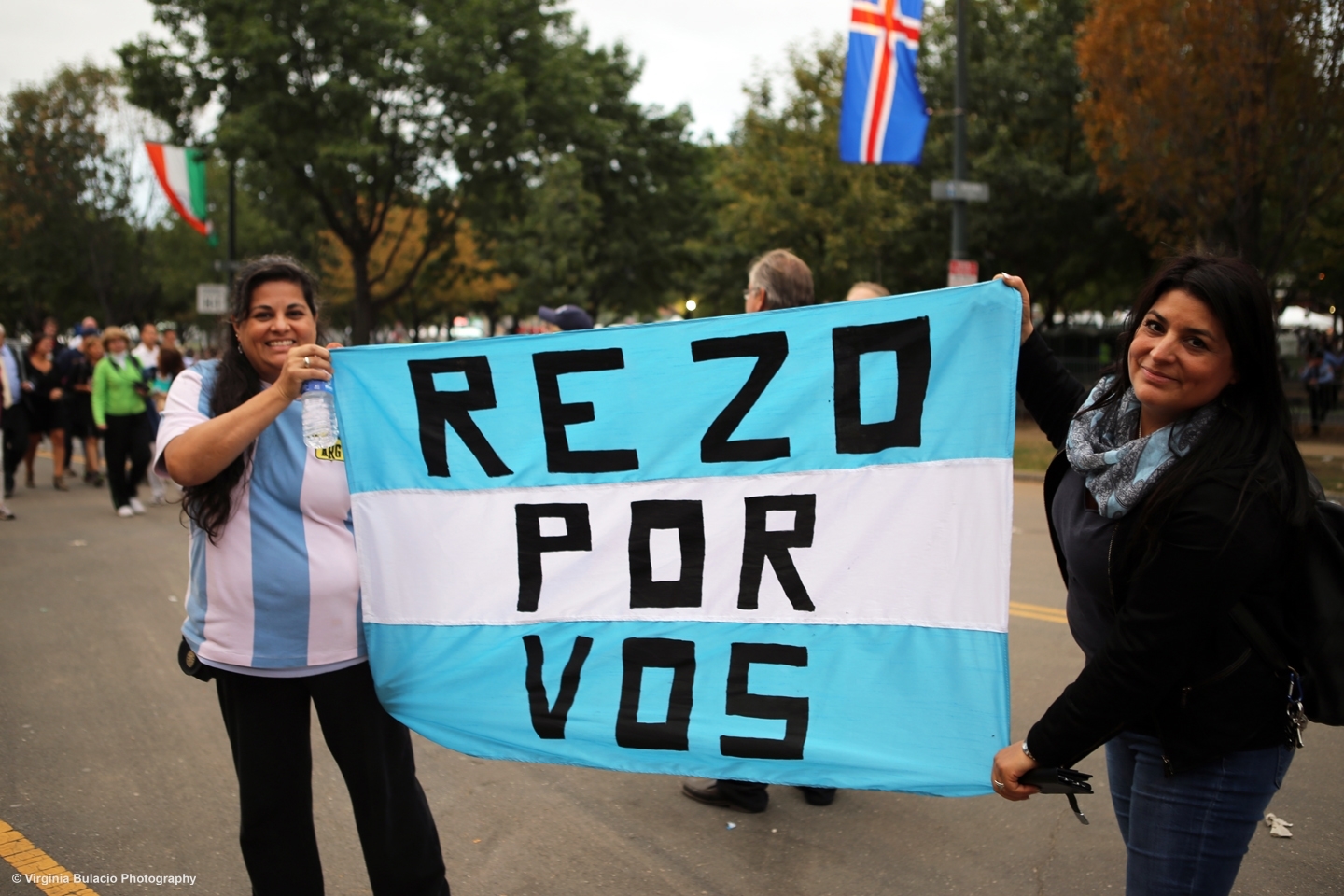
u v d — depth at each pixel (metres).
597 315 36.84
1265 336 1.82
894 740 2.52
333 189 24.22
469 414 2.83
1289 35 12.04
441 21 23.75
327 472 2.55
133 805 3.78
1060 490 2.14
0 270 40.91
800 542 2.65
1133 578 1.86
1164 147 13.38
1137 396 1.94
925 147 21.44
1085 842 3.52
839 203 20.05
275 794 2.53
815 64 22.28
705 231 35.00
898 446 2.58
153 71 22.47
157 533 9.60
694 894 3.17
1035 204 21.27
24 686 5.12
